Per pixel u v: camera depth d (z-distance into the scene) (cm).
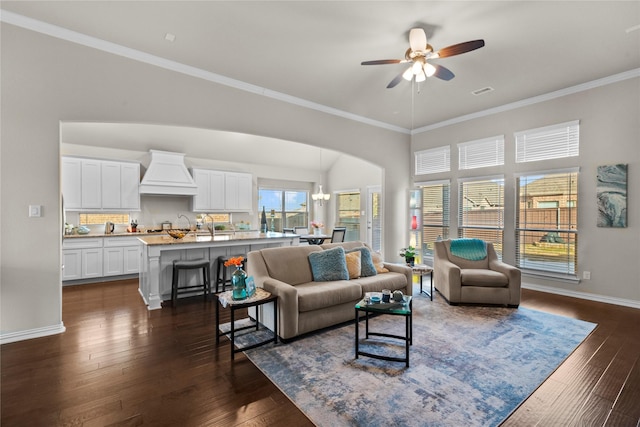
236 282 271
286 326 279
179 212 692
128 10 272
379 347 273
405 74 313
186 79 376
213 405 193
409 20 286
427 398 199
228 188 734
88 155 583
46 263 298
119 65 333
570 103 436
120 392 206
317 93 457
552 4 261
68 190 535
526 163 482
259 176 824
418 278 557
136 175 602
